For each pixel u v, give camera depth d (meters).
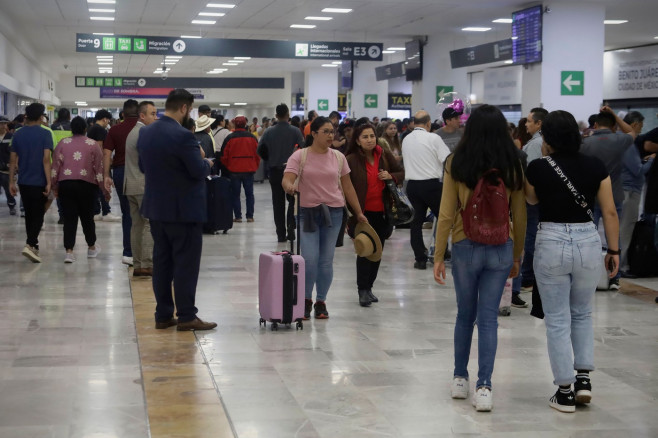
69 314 6.43
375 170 6.68
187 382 4.67
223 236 11.61
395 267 9.03
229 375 4.82
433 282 8.11
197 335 5.82
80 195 8.93
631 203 8.56
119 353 5.30
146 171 5.84
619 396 4.54
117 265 8.83
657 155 7.15
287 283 5.93
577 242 4.17
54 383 4.63
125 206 8.66
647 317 6.64
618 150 7.57
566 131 4.18
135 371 4.89
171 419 4.04
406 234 12.12
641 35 21.84
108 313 6.48
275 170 10.86
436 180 8.55
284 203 10.98
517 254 4.39
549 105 17.17
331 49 22.84
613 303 7.20
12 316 6.34
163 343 5.57
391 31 23.33
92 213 9.21
